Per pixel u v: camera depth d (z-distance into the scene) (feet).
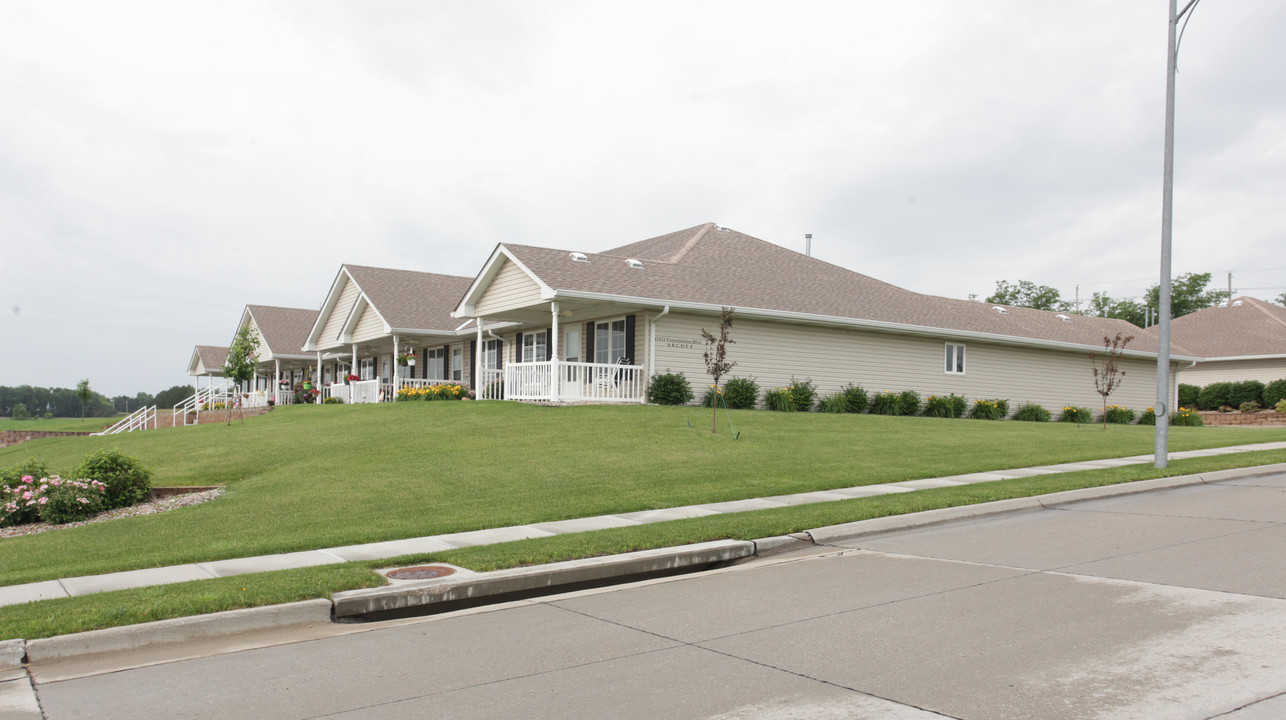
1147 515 36.91
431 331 108.99
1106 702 15.74
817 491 44.01
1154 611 21.75
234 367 102.22
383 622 23.84
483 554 29.55
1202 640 19.21
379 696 17.48
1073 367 109.29
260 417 94.73
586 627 22.54
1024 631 20.45
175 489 48.55
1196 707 15.33
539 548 30.32
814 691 16.90
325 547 32.17
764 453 54.19
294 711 16.75
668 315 79.15
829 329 88.79
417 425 67.15
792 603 24.25
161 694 18.03
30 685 18.86
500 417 68.08
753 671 18.30
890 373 93.20
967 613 22.26
